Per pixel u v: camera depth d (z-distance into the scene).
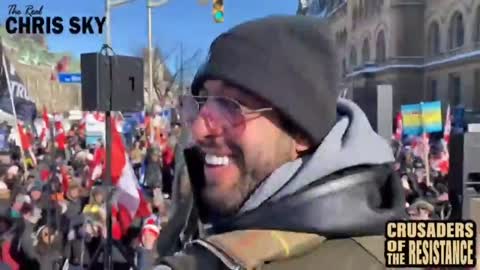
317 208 0.98
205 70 1.09
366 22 49.44
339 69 1.16
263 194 1.03
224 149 1.06
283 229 0.99
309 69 1.06
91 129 16.05
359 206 1.01
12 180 9.00
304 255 0.97
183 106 1.15
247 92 1.05
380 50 47.06
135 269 6.36
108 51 6.61
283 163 1.06
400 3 44.47
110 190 6.54
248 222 1.01
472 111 34.12
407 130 12.10
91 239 6.77
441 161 9.87
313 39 1.08
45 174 9.70
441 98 41.22
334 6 53.81
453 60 40.12
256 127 1.05
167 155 10.46
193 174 1.14
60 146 12.88
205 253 0.99
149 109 14.60
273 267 0.95
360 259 1.00
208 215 1.13
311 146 1.08
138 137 16.39
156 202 7.07
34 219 6.96
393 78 44.19
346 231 0.99
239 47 1.05
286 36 1.06
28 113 13.32
